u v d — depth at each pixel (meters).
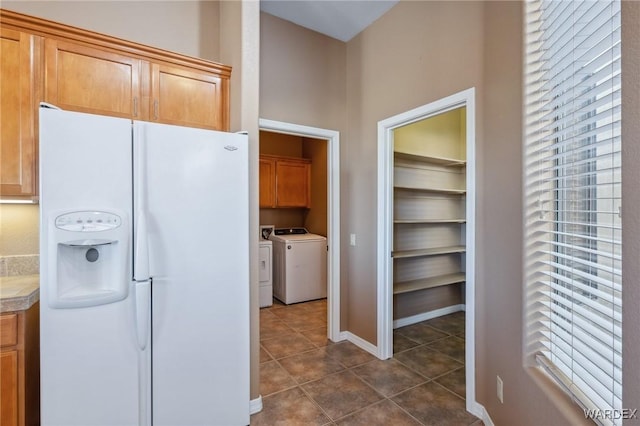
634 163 0.72
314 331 3.42
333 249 3.11
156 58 2.00
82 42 1.80
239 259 1.76
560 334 1.24
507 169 1.61
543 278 1.38
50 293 1.33
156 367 1.54
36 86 1.69
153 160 1.53
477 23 1.95
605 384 0.93
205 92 2.15
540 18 1.39
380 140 2.73
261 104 2.62
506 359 1.61
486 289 1.88
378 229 2.77
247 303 1.79
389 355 2.79
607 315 0.93
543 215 1.40
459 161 3.71
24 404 1.45
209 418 1.68
